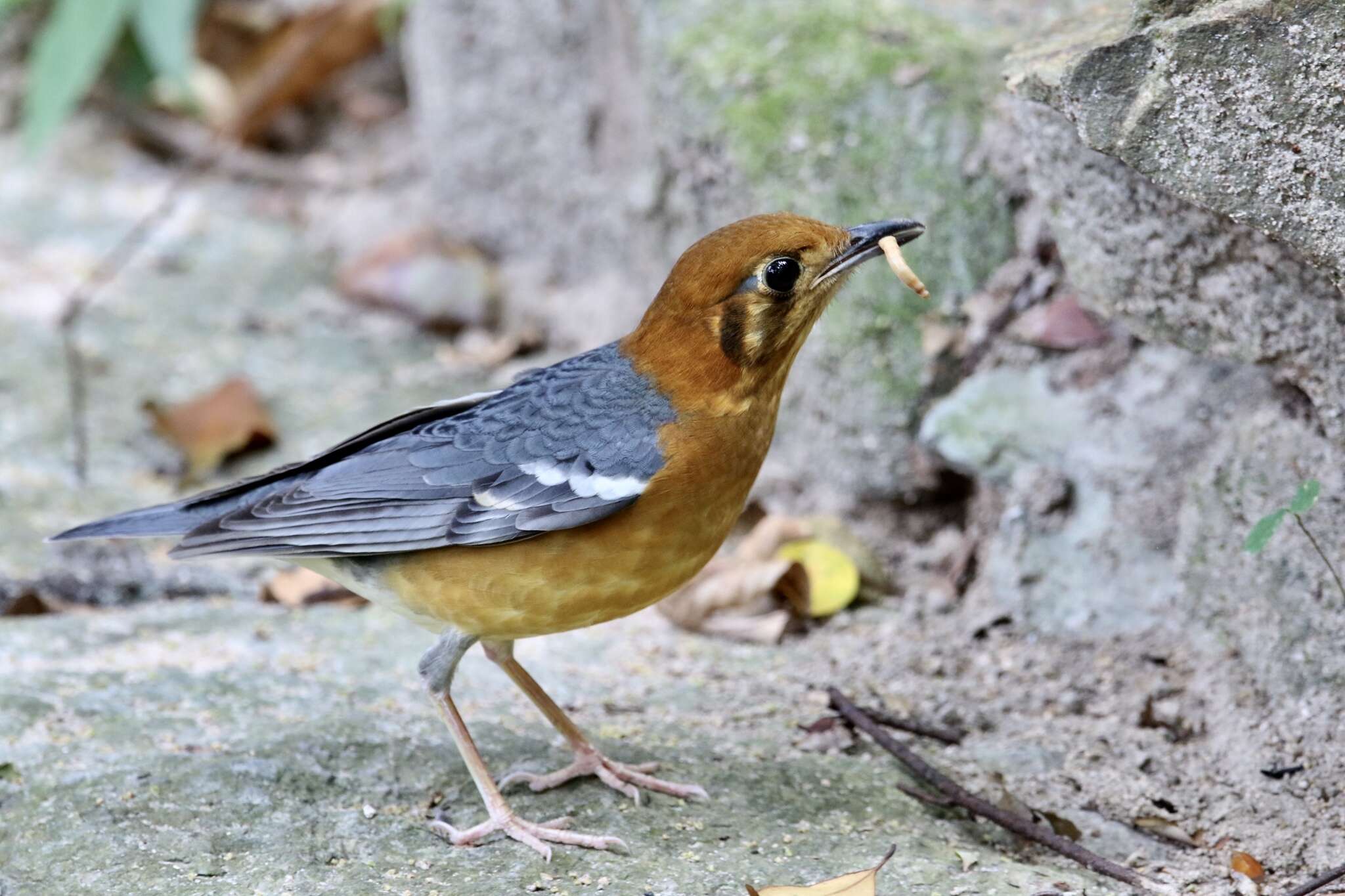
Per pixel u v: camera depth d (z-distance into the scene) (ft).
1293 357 27.99
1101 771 29.43
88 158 64.49
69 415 45.73
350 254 57.26
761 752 29.71
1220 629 31.50
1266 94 24.23
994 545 36.09
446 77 53.36
